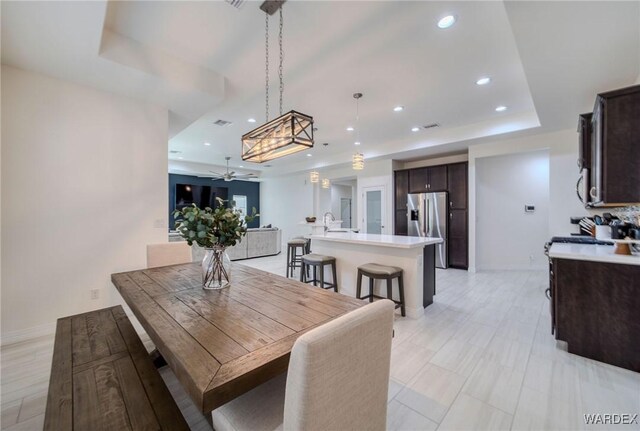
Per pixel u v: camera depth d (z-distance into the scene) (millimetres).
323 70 3119
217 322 1351
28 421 1649
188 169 8641
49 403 1156
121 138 3148
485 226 5859
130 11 2215
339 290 4043
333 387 872
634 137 2211
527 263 5684
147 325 1344
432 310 3412
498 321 3062
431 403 1781
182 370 985
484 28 2412
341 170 8359
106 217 3055
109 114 3070
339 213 10273
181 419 1088
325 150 7184
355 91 3656
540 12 1803
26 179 2633
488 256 5867
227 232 1931
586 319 2271
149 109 3346
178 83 2893
